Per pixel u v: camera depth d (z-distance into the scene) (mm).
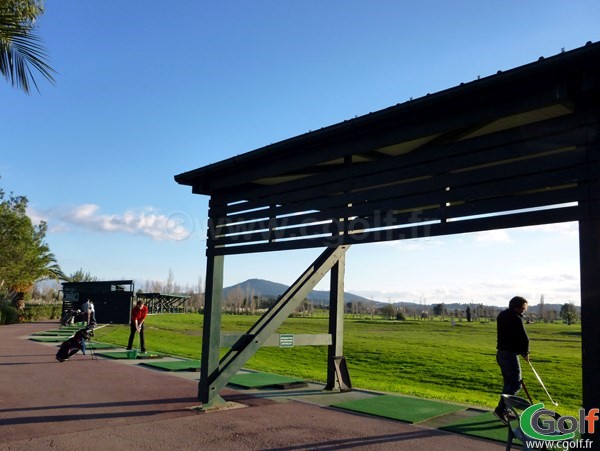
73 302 35250
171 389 10102
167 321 42938
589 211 4566
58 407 8375
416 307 106750
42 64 9492
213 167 8688
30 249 34281
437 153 5949
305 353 21250
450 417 7910
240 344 8984
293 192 7863
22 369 12609
